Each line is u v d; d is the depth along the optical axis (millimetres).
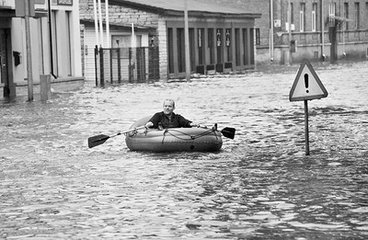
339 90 68312
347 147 34688
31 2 62219
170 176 28406
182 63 103062
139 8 96312
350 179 27219
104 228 21047
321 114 48844
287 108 53219
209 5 121000
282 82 82312
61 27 78812
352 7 152375
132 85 81750
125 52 89625
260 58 131500
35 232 20828
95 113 51875
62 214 22797
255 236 19891
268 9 130750
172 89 74000
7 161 33031
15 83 69375
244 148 35188
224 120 46250
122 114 50906
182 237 19969
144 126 35281
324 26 143125
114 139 39281
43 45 75125
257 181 27125
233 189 25766
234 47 117562
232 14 115812
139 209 23109
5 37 68938
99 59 85500
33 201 24734
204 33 108500
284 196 24531
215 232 20359
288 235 19906
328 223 21031
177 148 34312
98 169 30422
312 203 23453
